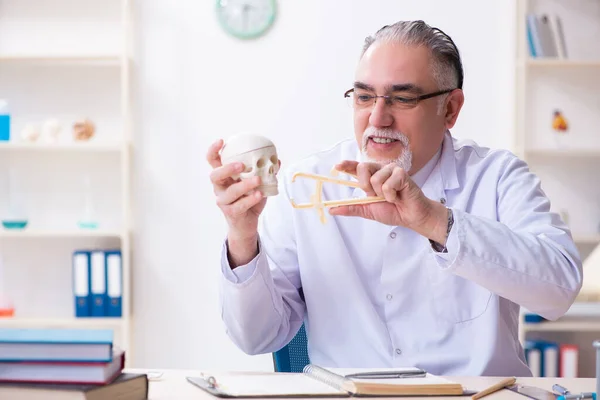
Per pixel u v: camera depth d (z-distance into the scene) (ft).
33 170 12.10
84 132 11.57
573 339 12.21
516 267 4.49
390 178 4.21
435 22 11.89
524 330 11.09
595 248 12.17
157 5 11.97
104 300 11.49
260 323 5.09
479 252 4.46
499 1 11.89
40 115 12.05
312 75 11.94
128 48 11.93
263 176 4.27
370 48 5.32
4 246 12.16
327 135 11.98
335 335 5.48
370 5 11.87
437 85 5.27
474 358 5.21
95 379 3.41
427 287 5.33
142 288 12.05
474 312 5.28
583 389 4.05
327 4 11.89
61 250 12.19
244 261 4.90
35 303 12.19
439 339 5.27
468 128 11.98
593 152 11.57
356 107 5.39
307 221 5.64
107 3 12.03
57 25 12.01
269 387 3.91
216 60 12.00
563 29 12.21
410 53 5.19
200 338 12.07
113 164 12.15
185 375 4.30
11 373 3.45
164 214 12.05
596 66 11.82
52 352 3.42
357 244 5.57
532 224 5.06
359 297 5.42
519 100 11.68
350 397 3.76
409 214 4.41
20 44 12.01
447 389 3.84
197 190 12.06
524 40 11.66
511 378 4.19
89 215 11.76
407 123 5.20
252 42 11.97
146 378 3.69
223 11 11.90
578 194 12.26
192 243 12.07
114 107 12.09
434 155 5.57
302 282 5.59
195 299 12.07
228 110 12.01
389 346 5.32
